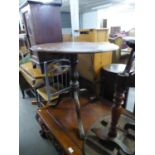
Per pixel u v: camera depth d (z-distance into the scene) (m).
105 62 2.13
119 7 7.34
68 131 1.33
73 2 3.22
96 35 2.07
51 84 1.92
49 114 1.59
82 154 1.07
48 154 1.43
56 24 1.86
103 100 1.85
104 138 1.10
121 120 1.30
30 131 1.77
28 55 2.85
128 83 0.84
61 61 1.70
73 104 1.76
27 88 2.64
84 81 2.33
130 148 1.01
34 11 1.67
